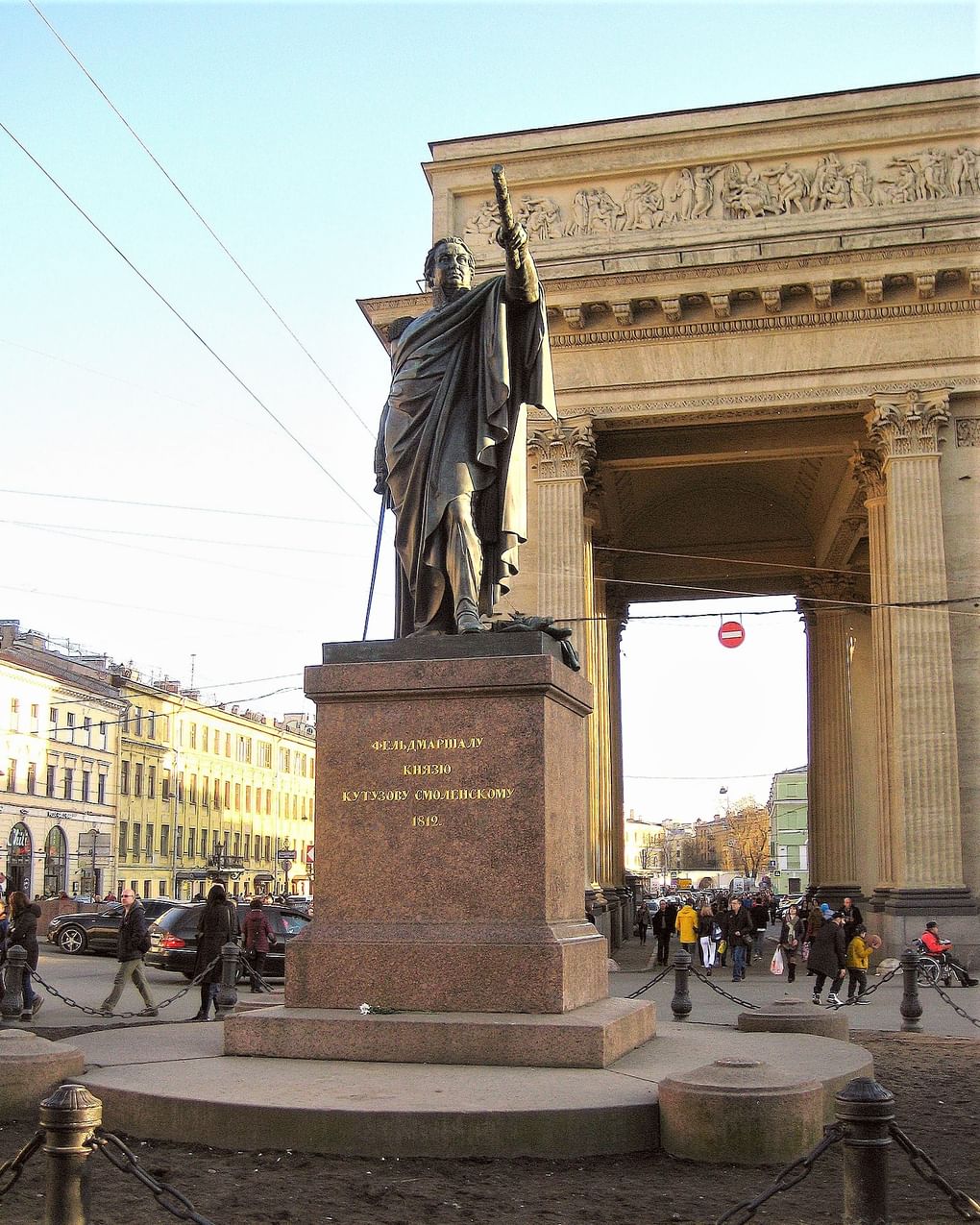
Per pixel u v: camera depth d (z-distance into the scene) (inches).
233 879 3221.0
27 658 2716.5
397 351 398.0
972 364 1173.7
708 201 1243.8
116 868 3048.7
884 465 1198.9
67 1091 206.8
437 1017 319.3
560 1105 275.9
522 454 391.9
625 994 885.8
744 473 1545.3
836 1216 244.7
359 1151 272.4
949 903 1083.9
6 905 903.7
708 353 1214.3
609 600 1739.7
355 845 340.2
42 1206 251.6
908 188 1221.7
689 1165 273.0
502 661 337.7
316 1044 319.9
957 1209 208.8
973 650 1144.2
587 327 1230.3
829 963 813.9
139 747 3186.5
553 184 1274.6
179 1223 233.8
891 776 1162.6
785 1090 278.7
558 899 339.0
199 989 917.2
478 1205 243.6
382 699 345.1
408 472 384.2
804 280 1180.5
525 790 333.1
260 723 3954.2
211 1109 280.2
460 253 409.1
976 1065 471.2
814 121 1234.6
